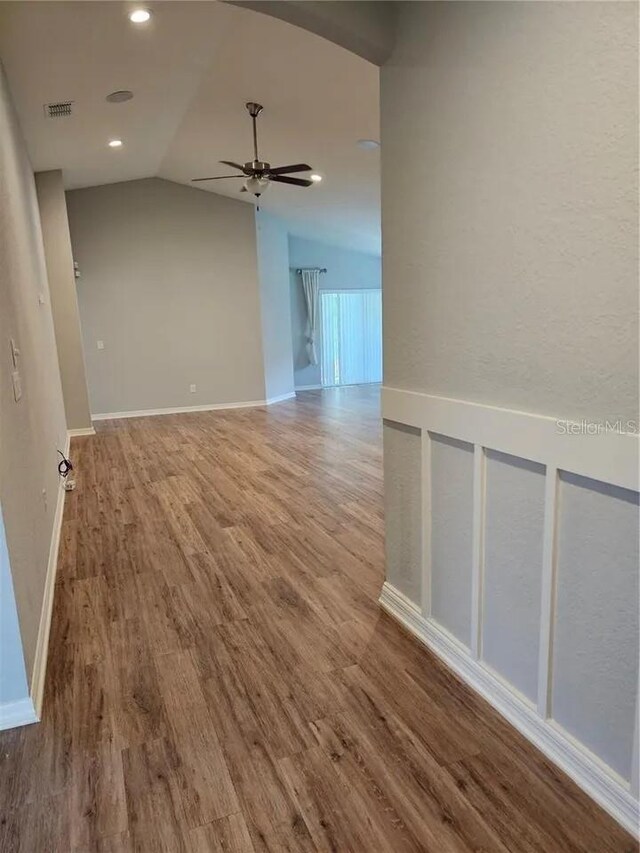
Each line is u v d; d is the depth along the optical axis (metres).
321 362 11.31
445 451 2.00
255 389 8.77
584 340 1.39
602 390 1.36
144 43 3.60
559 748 1.62
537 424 1.55
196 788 1.59
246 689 2.01
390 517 2.41
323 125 4.87
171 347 8.17
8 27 3.04
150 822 1.49
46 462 3.41
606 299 1.32
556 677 1.62
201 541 3.37
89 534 3.51
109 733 1.81
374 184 6.20
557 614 1.58
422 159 1.91
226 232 8.20
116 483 4.62
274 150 5.75
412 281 2.05
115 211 7.67
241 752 1.71
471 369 1.80
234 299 8.41
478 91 1.63
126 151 6.06
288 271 9.81
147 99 4.58
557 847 1.38
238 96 4.54
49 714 1.90
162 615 2.53
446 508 2.03
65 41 3.37
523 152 1.50
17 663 1.82
